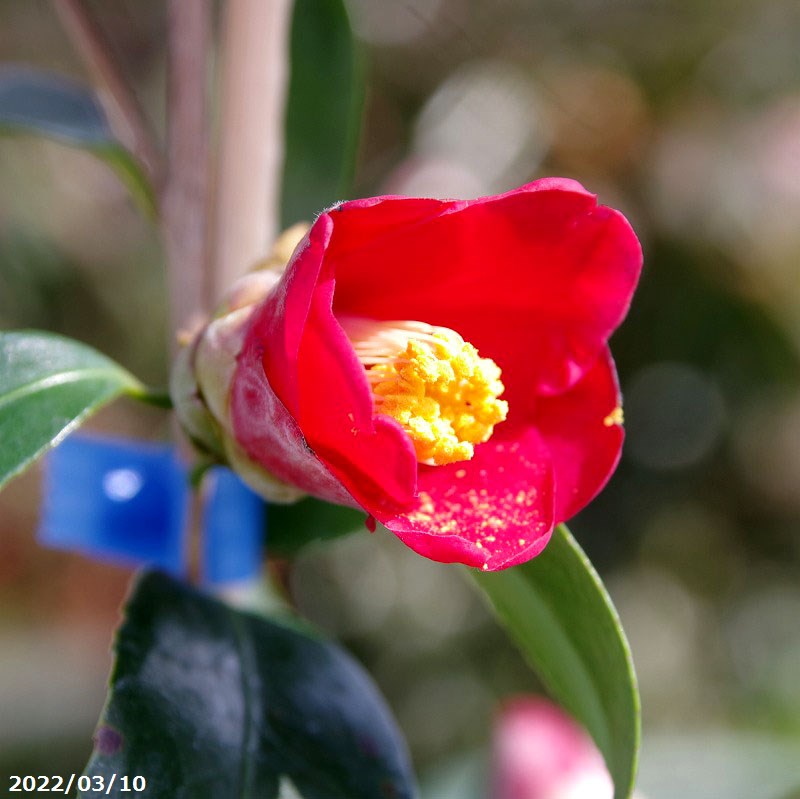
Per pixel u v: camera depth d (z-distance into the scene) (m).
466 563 0.33
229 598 0.38
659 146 0.78
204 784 0.35
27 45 0.76
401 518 0.34
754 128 0.77
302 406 0.33
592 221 0.34
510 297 0.35
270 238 0.38
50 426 0.35
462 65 0.78
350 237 0.34
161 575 0.37
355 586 0.76
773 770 0.49
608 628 0.34
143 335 0.76
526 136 0.77
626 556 0.79
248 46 0.38
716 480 0.80
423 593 0.77
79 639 0.84
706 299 0.76
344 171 0.41
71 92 0.40
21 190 0.73
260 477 0.34
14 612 0.83
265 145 0.38
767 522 0.81
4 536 0.84
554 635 0.36
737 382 0.78
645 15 0.79
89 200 0.76
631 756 0.34
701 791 0.48
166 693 0.36
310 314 0.33
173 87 0.38
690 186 0.76
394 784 0.36
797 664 0.77
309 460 0.33
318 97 0.41
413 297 0.35
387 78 0.80
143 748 0.35
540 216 0.34
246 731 0.36
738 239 0.75
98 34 0.39
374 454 0.33
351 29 0.41
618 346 0.77
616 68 0.79
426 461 0.34
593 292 0.35
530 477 0.35
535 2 0.79
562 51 0.79
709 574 0.80
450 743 0.73
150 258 0.76
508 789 0.44
